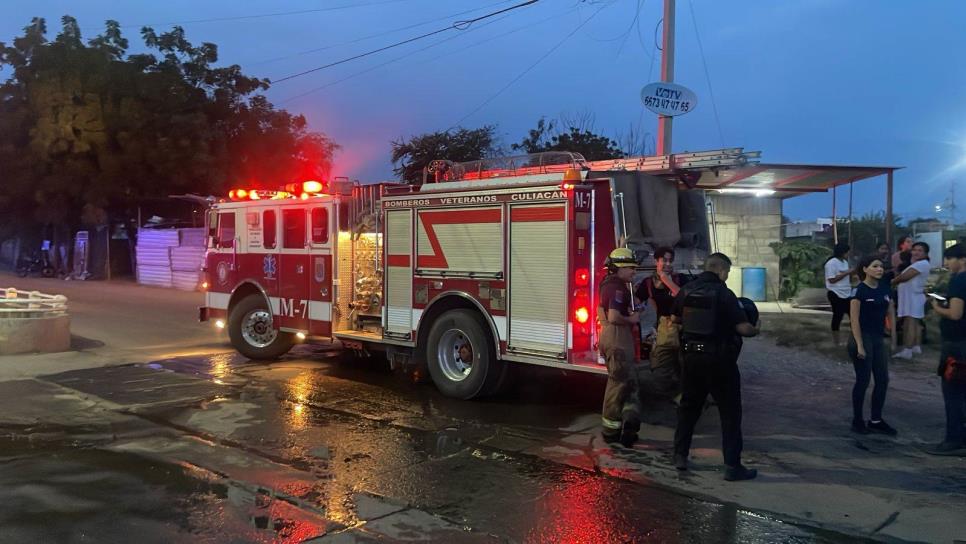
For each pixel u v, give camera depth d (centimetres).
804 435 647
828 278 1092
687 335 534
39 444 623
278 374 945
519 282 721
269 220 1016
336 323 929
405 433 658
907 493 502
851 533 434
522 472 548
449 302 802
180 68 2830
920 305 960
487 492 505
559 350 689
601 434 654
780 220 1630
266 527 441
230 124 2906
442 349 798
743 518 457
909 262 1096
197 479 530
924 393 789
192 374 945
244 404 771
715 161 697
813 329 1155
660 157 752
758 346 1063
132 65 2730
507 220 729
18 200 2962
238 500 488
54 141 2648
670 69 1320
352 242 936
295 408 754
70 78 2623
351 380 905
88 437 645
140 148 2645
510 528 442
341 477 536
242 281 1061
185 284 2491
